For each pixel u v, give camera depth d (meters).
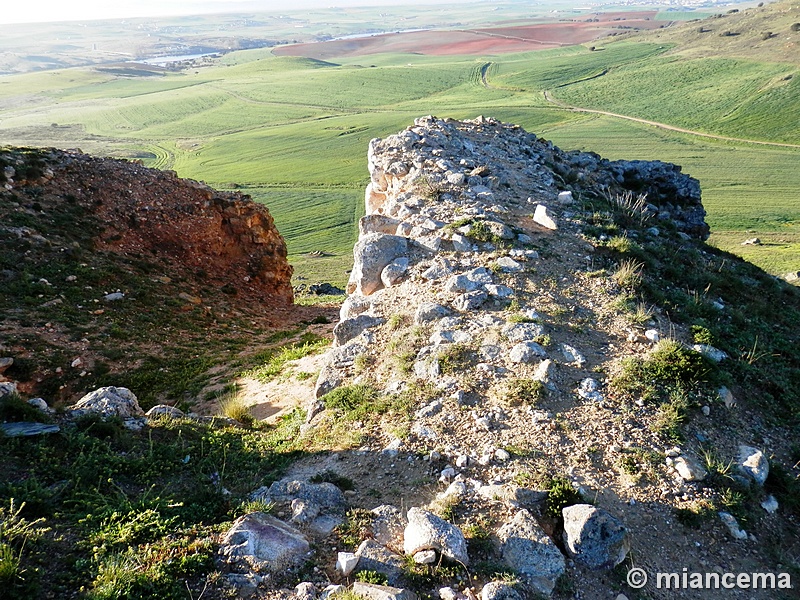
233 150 165.38
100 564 6.57
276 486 8.56
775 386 11.56
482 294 13.23
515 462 8.80
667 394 10.37
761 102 150.38
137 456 9.62
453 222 16.70
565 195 19.75
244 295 30.25
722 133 139.00
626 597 6.89
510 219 17.50
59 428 9.76
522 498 7.92
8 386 10.92
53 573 6.45
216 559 6.81
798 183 103.94
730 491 8.59
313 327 26.59
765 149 125.50
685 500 8.39
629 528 7.83
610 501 8.18
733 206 93.62
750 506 8.59
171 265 28.16
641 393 10.31
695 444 9.48
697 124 147.62
